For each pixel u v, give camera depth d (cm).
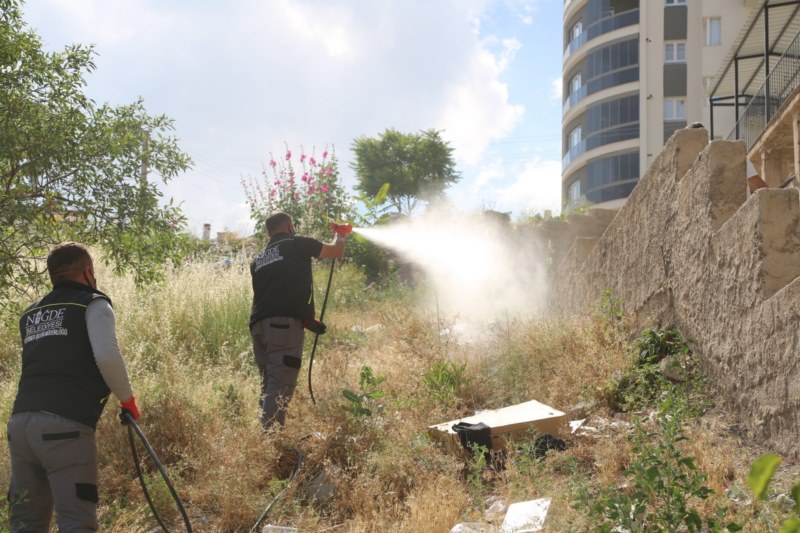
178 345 819
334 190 1448
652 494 347
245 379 706
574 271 944
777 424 441
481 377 695
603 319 710
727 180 554
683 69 3656
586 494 360
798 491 122
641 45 3738
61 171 566
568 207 1781
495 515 403
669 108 3691
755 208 482
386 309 1047
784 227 474
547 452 467
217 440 515
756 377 472
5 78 539
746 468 418
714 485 384
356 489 442
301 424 524
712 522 326
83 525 347
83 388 357
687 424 470
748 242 490
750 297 485
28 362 361
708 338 557
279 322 561
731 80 1758
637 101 3906
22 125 547
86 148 572
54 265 383
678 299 620
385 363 734
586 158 4178
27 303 682
